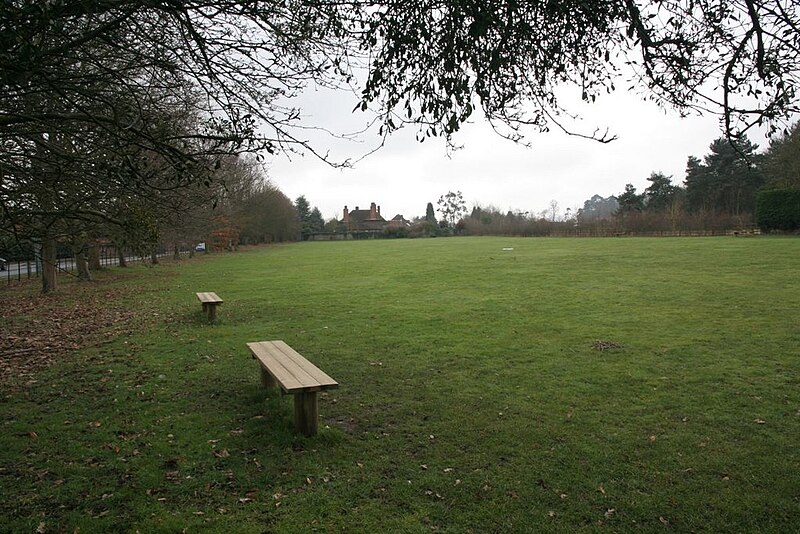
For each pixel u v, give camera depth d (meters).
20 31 3.12
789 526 3.79
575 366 7.93
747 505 4.05
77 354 9.32
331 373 7.87
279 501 4.20
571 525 3.85
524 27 2.80
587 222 71.19
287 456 4.99
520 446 5.20
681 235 56.25
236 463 4.85
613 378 7.27
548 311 12.65
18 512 4.04
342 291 17.91
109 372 8.05
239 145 4.27
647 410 6.07
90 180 5.71
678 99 3.06
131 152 4.48
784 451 4.94
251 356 8.97
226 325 12.00
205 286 20.81
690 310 12.04
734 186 58.00
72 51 4.35
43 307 15.60
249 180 41.31
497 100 3.14
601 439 5.32
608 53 2.98
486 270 23.77
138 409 6.36
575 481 4.48
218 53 4.48
